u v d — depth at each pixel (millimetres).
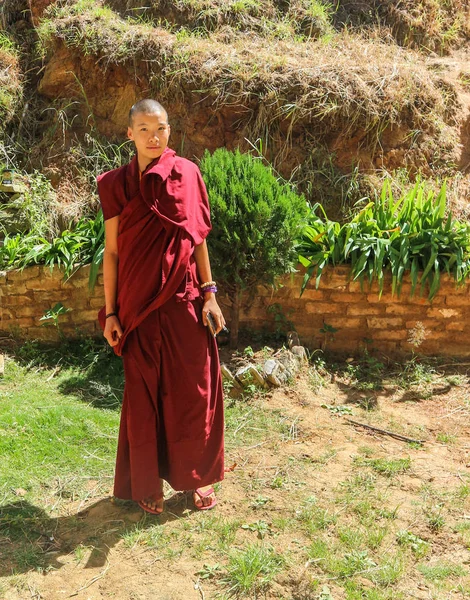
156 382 3100
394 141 6504
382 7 8242
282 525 3215
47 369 4996
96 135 6527
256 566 2871
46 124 6781
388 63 6930
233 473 3703
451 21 8344
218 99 6277
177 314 3086
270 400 4547
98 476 3643
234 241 4598
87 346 5172
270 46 6977
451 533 3191
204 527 3193
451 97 7078
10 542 3078
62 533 3160
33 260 5336
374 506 3395
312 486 3580
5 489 3471
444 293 5211
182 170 3049
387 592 2768
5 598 2723
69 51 6664
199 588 2797
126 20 7207
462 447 4062
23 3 7637
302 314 5277
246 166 4859
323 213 5957
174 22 7262
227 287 4852
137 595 2752
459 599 2746
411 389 4832
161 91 6410
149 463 3123
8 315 5312
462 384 4918
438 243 5219
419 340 5117
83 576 2869
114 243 3084
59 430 4039
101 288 5238
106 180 3016
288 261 4828
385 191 5586
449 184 6539
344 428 4266
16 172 6410
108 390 4590
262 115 6230
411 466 3801
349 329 5285
